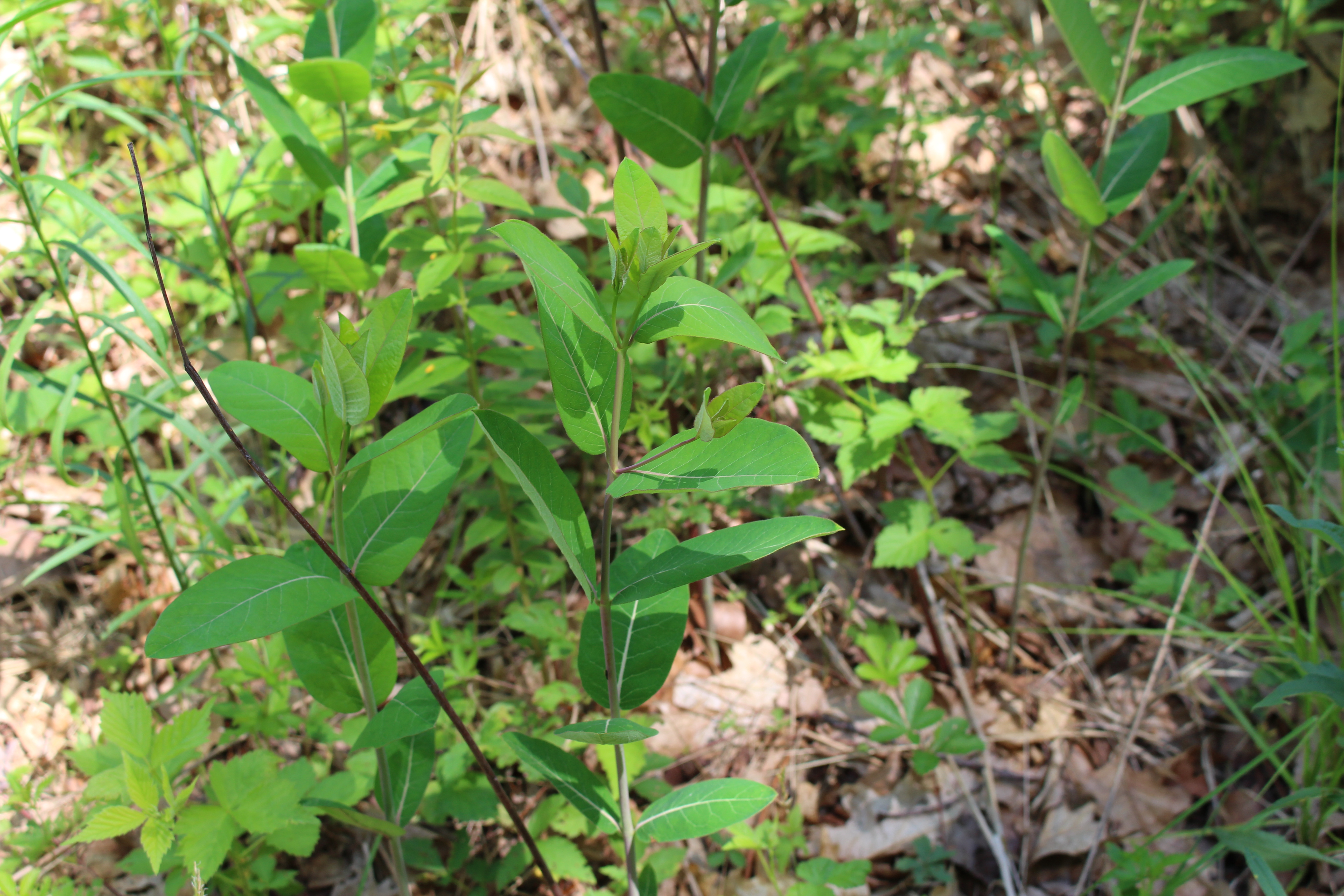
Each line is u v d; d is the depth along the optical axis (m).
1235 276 4.27
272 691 2.46
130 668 2.91
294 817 1.69
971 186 4.38
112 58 2.97
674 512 2.85
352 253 2.36
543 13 4.02
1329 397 3.46
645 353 3.06
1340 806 2.10
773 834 2.20
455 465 1.57
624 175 1.18
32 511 3.08
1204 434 3.69
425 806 2.32
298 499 3.26
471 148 4.00
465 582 2.66
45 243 2.00
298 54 3.98
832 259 3.85
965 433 2.51
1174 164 4.49
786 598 3.18
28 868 2.37
